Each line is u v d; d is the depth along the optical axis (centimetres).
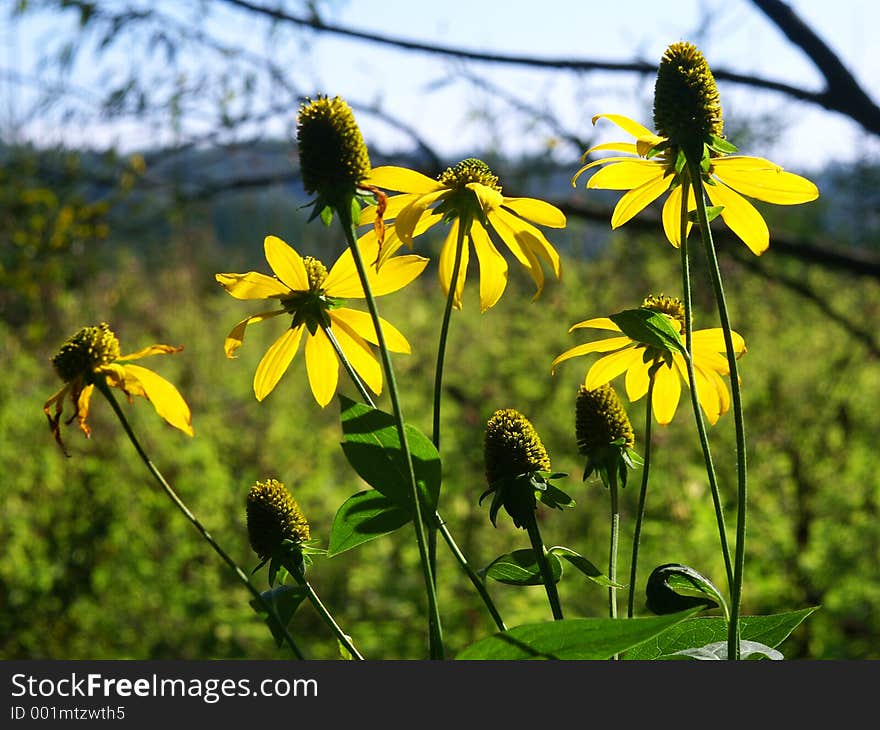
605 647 79
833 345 498
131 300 682
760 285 502
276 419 531
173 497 96
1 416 484
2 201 568
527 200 118
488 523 413
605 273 548
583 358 520
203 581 413
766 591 374
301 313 116
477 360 567
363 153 103
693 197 115
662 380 127
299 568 107
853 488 411
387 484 97
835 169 502
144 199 588
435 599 90
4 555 423
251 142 445
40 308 601
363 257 119
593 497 413
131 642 395
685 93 104
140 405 494
